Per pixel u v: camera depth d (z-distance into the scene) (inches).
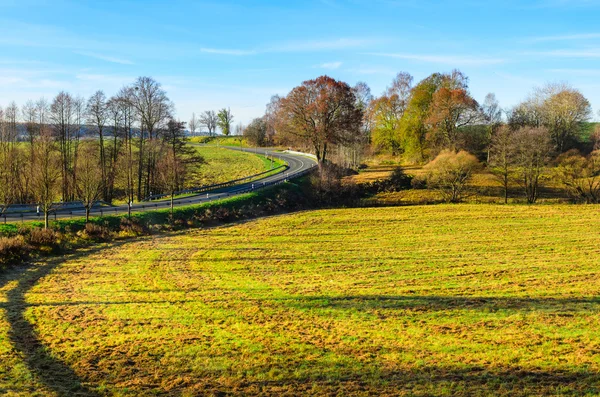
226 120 7475.4
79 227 1583.4
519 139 2726.4
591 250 1492.4
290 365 669.9
